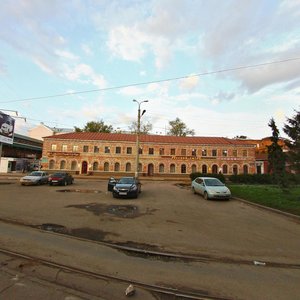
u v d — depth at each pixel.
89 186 27.56
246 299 4.74
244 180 40.22
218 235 9.04
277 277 5.74
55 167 55.19
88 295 4.67
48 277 5.34
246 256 7.04
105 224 10.09
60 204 14.57
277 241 8.53
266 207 14.77
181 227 10.02
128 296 4.70
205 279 5.52
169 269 6.01
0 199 16.00
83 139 55.75
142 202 16.22
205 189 18.88
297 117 16.98
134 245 7.68
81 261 6.27
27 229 9.07
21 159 54.06
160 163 56.81
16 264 5.95
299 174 18.27
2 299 4.37
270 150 20.94
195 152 57.72
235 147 57.81
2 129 30.00
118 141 56.47
